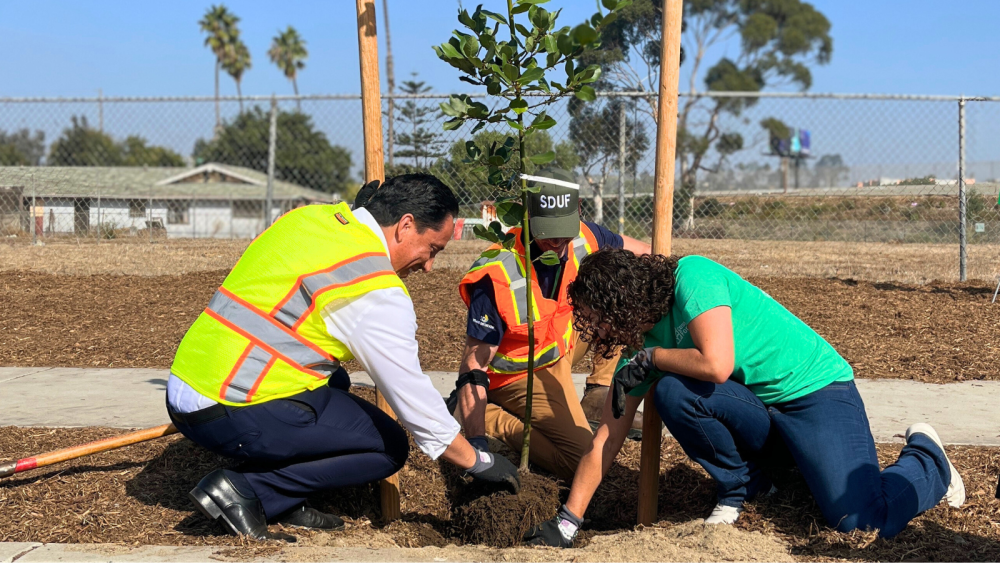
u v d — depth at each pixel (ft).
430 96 20.94
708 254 34.27
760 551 7.97
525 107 8.21
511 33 8.38
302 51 170.81
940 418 12.55
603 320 8.25
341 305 7.85
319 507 9.66
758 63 140.05
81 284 26.61
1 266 31.24
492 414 10.62
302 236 8.11
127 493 9.81
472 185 20.62
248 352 7.96
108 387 15.30
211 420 8.02
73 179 49.24
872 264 32.14
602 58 27.40
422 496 10.16
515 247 9.61
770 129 98.22
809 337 8.70
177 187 106.32
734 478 8.85
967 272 28.84
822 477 8.30
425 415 8.13
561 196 8.95
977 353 17.04
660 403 8.57
